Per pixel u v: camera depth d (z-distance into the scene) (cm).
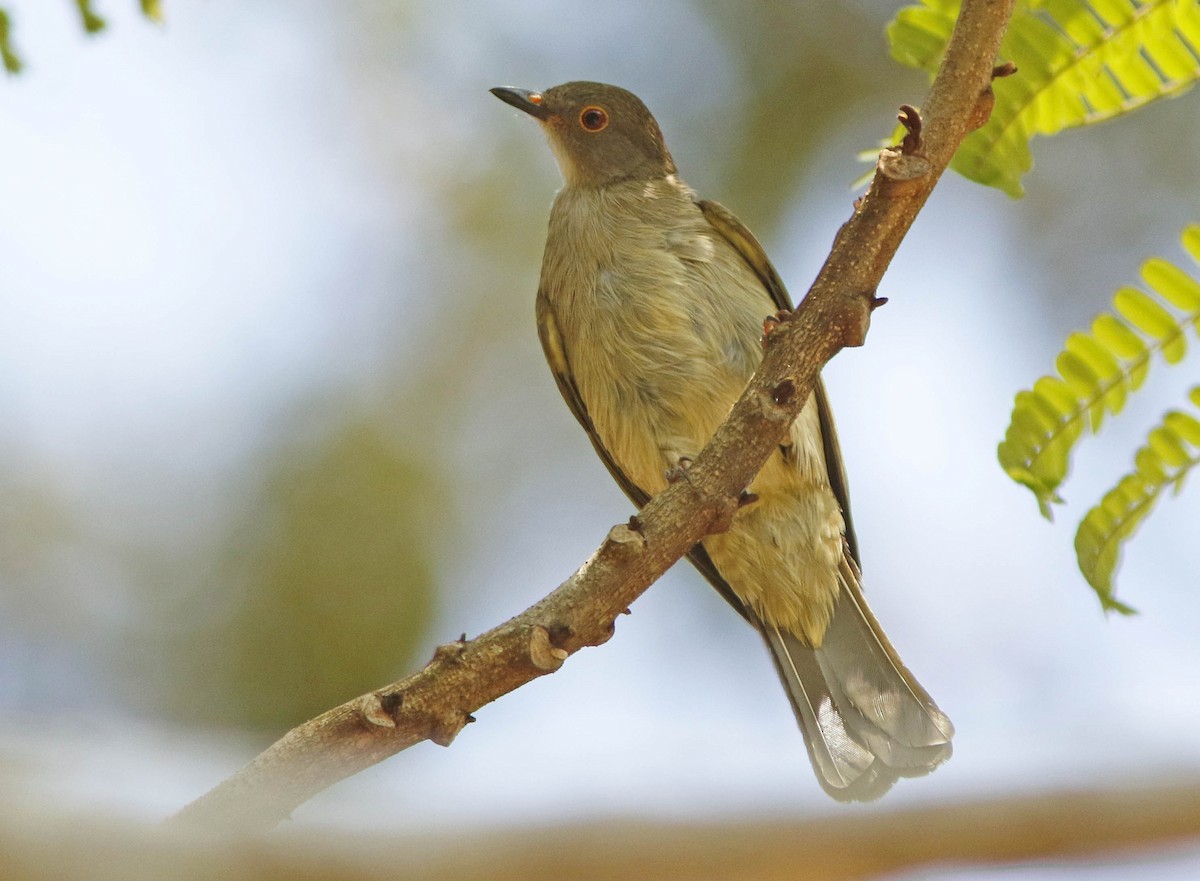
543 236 1181
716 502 559
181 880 269
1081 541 626
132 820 272
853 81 1161
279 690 993
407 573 1037
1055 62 611
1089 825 361
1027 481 632
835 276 555
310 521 1038
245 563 1020
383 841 321
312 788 491
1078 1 602
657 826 349
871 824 365
